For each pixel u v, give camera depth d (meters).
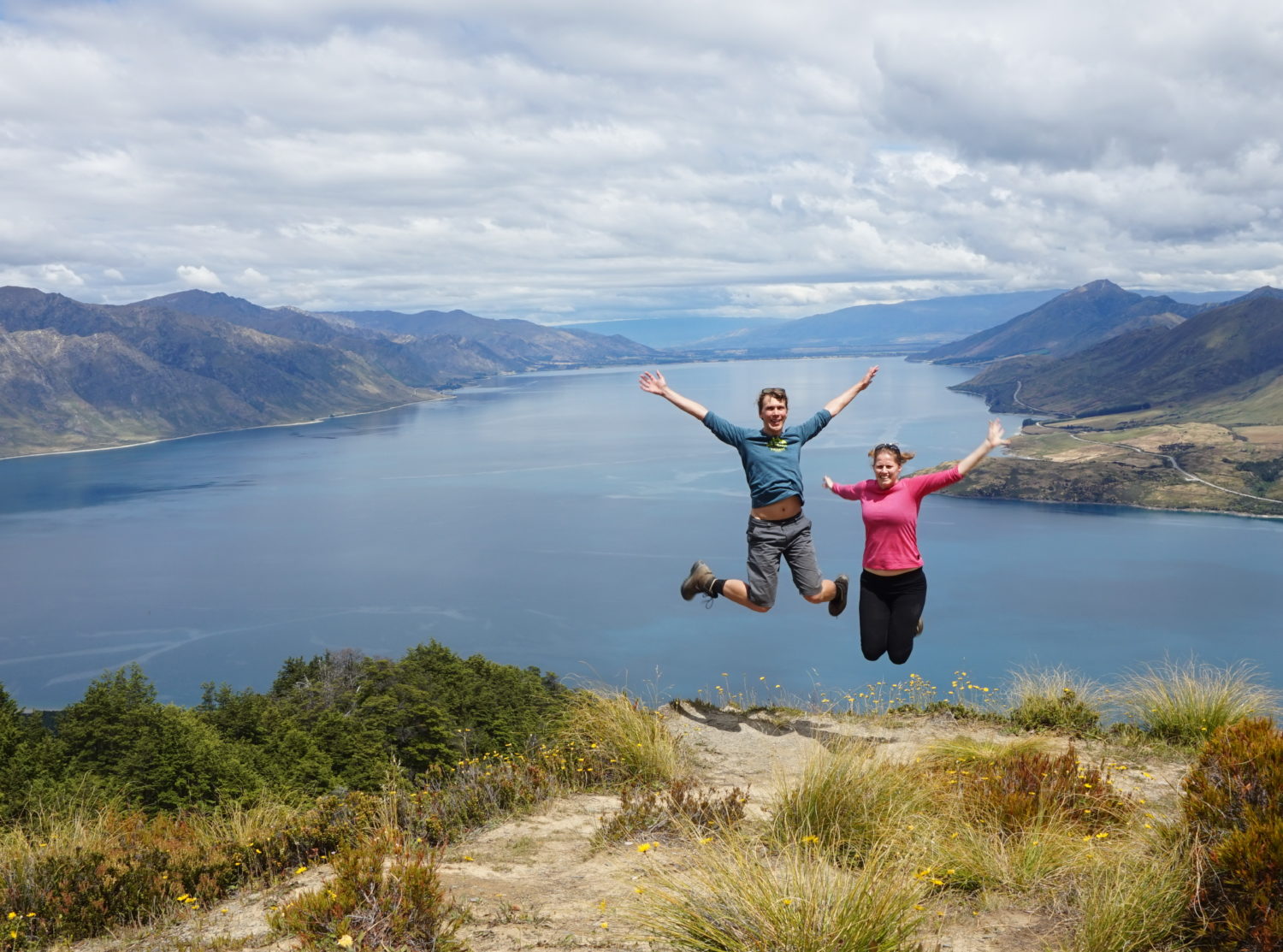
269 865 5.74
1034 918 4.14
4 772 23.70
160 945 4.61
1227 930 3.60
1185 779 4.53
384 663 43.28
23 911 5.07
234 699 43.53
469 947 3.89
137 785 24.12
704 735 8.40
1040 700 8.83
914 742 7.95
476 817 6.30
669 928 3.79
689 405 7.63
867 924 3.62
